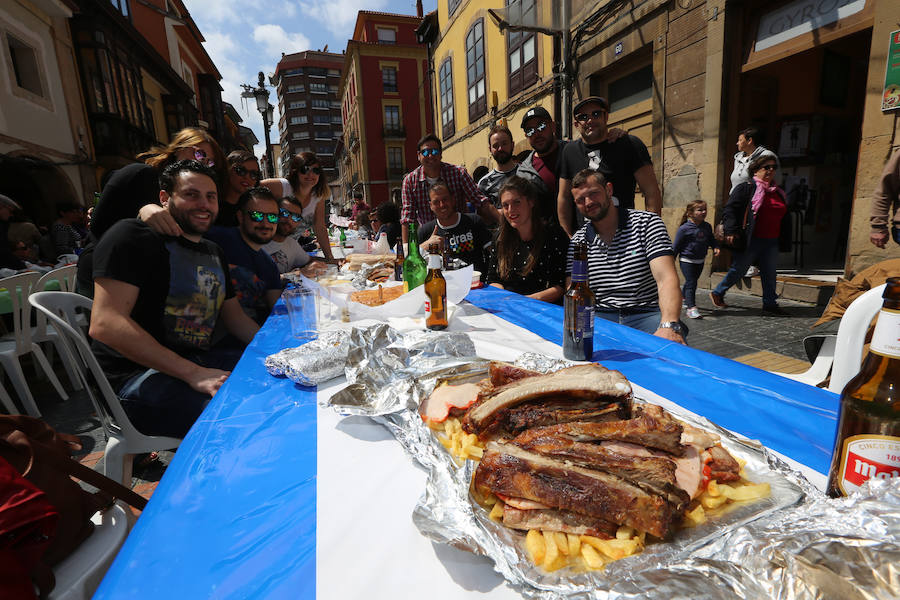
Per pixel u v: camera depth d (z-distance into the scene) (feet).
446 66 44.88
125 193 7.61
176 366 5.74
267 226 9.60
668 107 20.21
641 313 7.95
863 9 13.67
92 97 42.96
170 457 8.50
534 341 5.33
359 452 2.91
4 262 16.33
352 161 116.88
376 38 100.17
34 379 13.43
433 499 2.10
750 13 17.26
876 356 1.94
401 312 6.58
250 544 2.09
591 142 11.71
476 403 3.01
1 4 32.27
